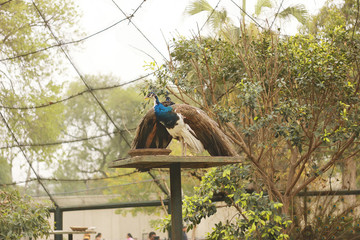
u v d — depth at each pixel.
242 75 7.93
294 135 6.73
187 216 6.75
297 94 7.55
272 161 7.91
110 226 20.73
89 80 10.49
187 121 4.84
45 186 11.69
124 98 13.33
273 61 7.77
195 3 8.99
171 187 5.02
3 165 12.12
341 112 6.65
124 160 4.75
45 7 10.60
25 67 11.52
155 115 4.84
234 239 6.81
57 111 11.97
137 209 18.30
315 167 7.64
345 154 9.35
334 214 9.26
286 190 7.84
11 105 11.55
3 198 6.78
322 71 6.98
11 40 11.47
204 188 6.98
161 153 4.74
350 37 7.62
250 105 6.65
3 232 6.40
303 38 7.69
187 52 7.46
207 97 9.04
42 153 11.72
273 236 6.45
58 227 11.84
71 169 12.94
